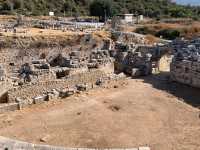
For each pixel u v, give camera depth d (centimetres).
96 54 7469
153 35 11888
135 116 4784
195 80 6009
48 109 4988
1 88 5331
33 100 5144
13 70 6900
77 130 4341
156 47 7944
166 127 4519
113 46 8512
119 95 5534
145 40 10112
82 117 4700
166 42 9462
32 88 5456
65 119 4644
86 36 8831
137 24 13588
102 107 5034
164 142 4125
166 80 6506
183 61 6200
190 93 5784
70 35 8800
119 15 15600
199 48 7312
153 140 4166
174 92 5841
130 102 5247
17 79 5744
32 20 11538
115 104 5138
